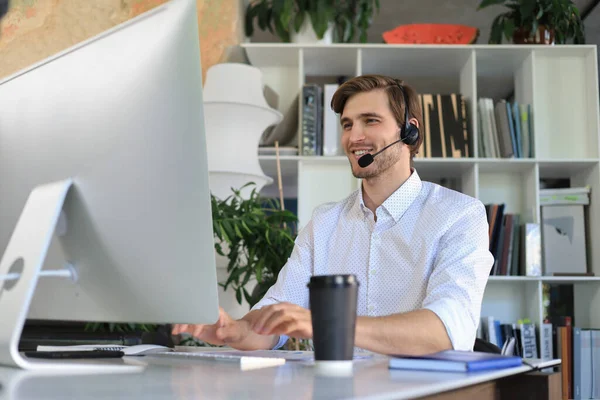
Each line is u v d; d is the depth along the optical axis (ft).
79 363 3.23
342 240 5.84
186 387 2.48
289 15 11.38
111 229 3.08
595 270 11.12
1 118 3.50
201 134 2.81
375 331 3.85
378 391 2.35
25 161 3.37
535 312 10.85
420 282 5.34
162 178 2.92
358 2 11.86
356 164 5.84
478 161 11.03
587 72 11.59
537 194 11.08
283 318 3.39
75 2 10.30
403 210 5.64
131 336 5.82
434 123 11.25
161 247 2.97
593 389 10.57
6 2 2.60
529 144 11.19
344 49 11.35
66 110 3.20
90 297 3.25
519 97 12.01
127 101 2.99
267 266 8.84
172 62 2.86
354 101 5.92
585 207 11.37
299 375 2.89
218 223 8.23
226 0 11.00
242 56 11.72
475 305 4.71
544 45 11.41
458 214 5.40
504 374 3.05
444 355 3.37
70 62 3.22
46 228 3.01
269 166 11.56
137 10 10.30
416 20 14.64
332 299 2.95
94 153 3.09
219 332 4.40
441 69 12.30
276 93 11.78
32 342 5.91
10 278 3.06
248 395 2.27
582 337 10.67
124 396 2.24
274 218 8.91
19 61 10.18
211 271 2.89
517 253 11.00
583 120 11.55
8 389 2.39
